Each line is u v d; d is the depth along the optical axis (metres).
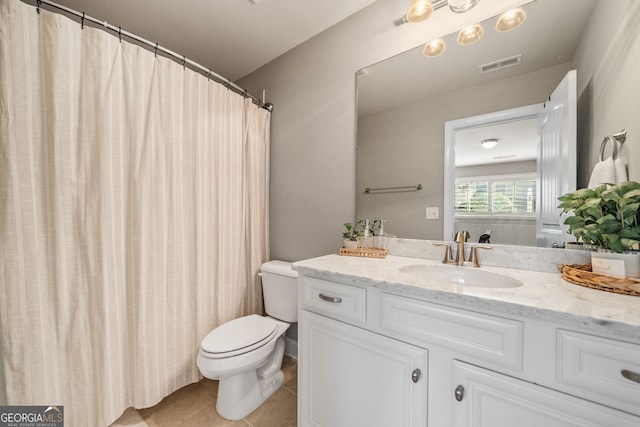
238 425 1.25
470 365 0.73
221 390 1.32
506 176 1.11
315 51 1.72
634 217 0.73
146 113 1.29
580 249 0.94
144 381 1.26
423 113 1.32
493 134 1.14
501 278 0.96
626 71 0.83
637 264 0.72
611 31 0.88
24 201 0.98
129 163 1.25
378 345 0.90
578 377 0.59
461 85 1.22
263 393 1.43
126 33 1.23
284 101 1.91
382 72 1.44
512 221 1.10
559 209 1.00
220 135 1.63
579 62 0.95
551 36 1.02
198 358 1.27
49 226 1.04
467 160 1.21
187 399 1.43
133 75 1.24
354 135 1.55
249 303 1.85
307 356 1.11
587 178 0.93
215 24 1.60
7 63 0.94
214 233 1.61
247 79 2.16
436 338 0.78
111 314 1.17
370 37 1.47
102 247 1.15
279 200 1.94
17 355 0.97
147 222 1.29
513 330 0.66
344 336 0.99
